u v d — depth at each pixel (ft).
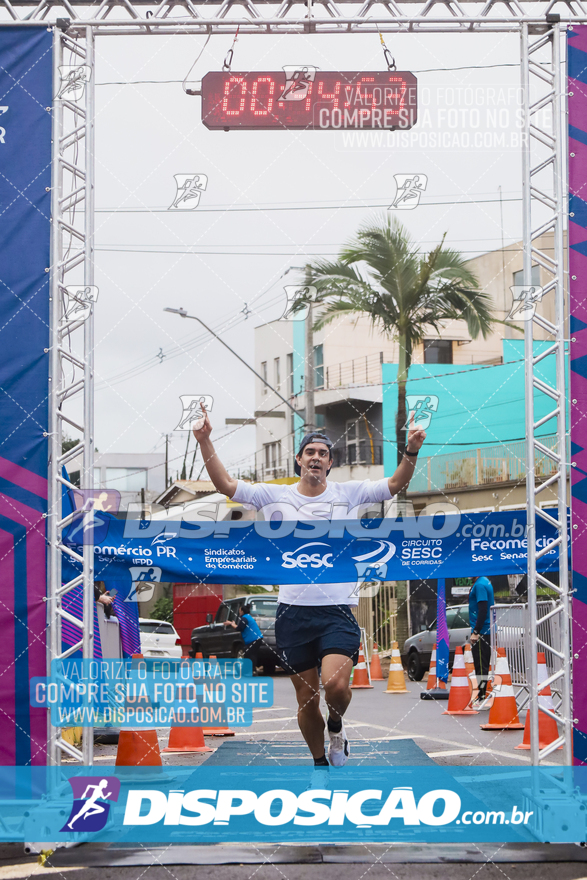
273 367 104.27
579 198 17.81
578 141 17.85
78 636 22.44
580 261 17.75
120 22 18.01
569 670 16.81
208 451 17.42
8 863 14.58
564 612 17.01
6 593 16.88
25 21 17.74
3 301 17.39
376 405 87.35
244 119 18.90
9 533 16.98
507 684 29.17
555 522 17.33
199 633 60.34
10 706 16.67
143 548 19.99
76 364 17.72
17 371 17.28
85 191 17.48
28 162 17.60
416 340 70.18
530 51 18.44
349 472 88.69
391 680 42.88
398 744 25.57
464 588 60.95
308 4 18.71
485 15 18.53
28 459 17.11
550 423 65.46
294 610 16.76
